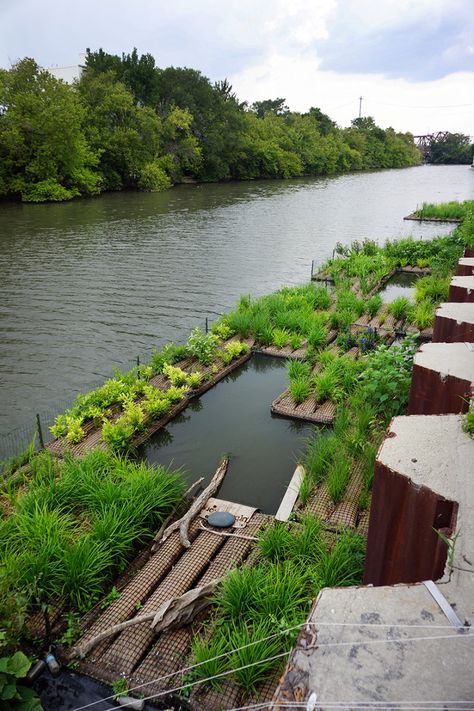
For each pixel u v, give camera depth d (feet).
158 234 85.15
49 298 50.78
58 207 116.47
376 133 324.19
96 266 63.26
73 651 13.70
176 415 28.45
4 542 16.15
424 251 63.05
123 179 157.38
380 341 36.09
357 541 16.15
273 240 81.51
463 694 6.33
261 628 13.06
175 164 171.01
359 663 6.77
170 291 53.47
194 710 12.21
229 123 193.57
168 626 13.99
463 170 301.02
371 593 8.00
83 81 149.89
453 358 17.20
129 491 18.52
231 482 22.57
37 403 30.96
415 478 10.61
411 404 17.44
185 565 16.47
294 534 17.10
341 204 129.59
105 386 29.17
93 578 15.47
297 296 45.39
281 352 35.99
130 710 12.56
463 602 7.84
